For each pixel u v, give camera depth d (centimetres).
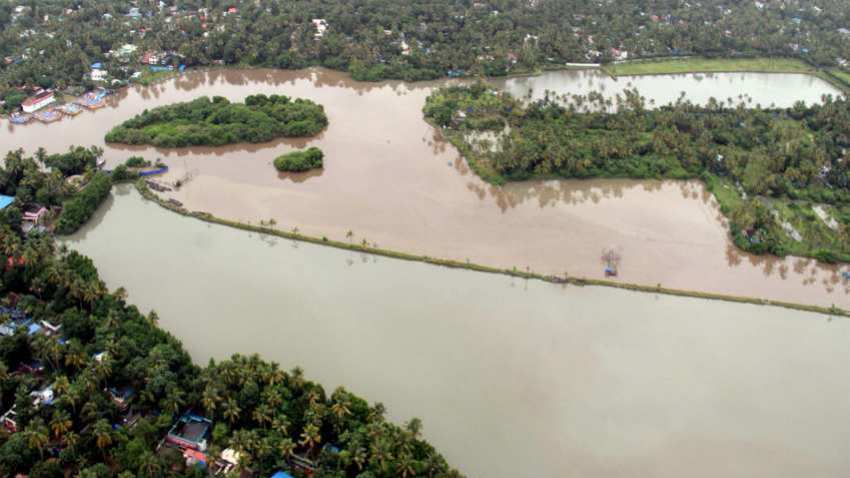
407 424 14000
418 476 12925
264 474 13100
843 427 15462
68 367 15175
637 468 14238
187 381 14750
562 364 16775
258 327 17462
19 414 13862
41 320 16662
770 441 15025
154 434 13700
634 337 17850
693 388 16312
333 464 13188
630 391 16112
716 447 14812
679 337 17975
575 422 15200
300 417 14012
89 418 13700
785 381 16675
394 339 17275
